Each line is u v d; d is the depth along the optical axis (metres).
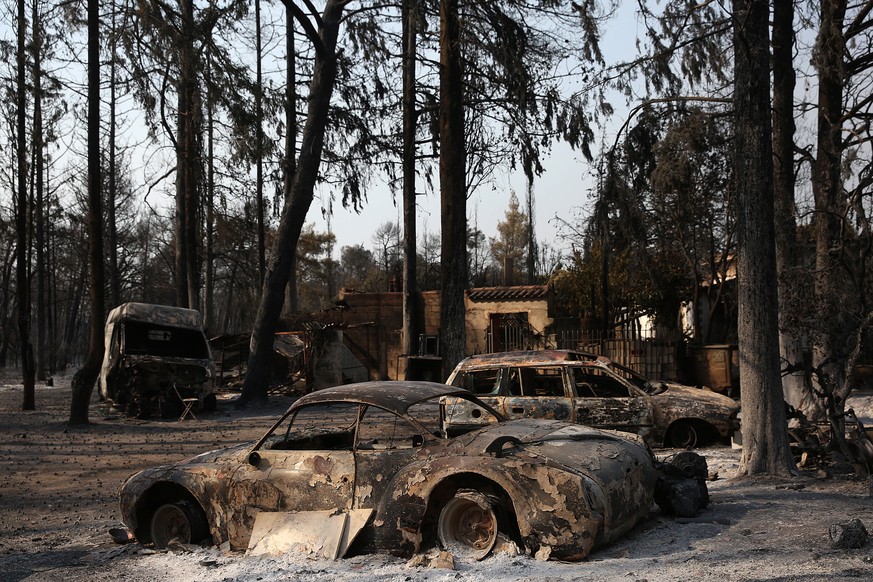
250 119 22.16
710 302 25.72
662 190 14.33
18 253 23.45
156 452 14.29
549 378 12.11
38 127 23.19
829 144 13.58
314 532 6.05
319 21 22.84
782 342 12.91
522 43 16.64
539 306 30.12
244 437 16.30
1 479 12.00
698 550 5.62
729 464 10.02
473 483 5.77
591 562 5.34
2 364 55.25
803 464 9.20
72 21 20.41
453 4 16.45
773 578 4.77
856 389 19.77
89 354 19.42
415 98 24.80
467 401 7.33
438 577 5.18
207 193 30.02
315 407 6.84
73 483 11.56
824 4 13.82
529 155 18.59
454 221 16.31
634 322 27.86
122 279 60.72
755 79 9.09
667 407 11.65
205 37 21.45
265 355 24.08
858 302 10.34
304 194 24.50
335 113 25.66
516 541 5.62
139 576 6.02
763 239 8.92
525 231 68.62
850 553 5.28
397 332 33.69
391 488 5.89
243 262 40.62
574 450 5.88
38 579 6.15
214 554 6.52
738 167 9.15
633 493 6.02
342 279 97.06
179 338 23.84
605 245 15.17
